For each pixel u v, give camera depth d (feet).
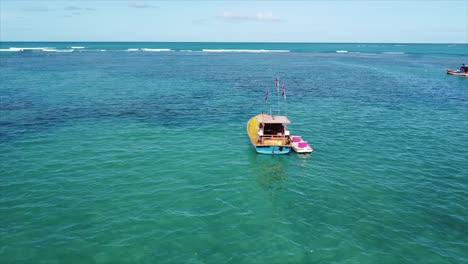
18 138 107.65
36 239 56.49
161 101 170.19
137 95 185.06
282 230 60.75
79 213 64.54
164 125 127.24
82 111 144.46
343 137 115.96
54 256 52.42
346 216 65.77
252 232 59.93
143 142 107.34
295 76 281.74
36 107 149.07
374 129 125.59
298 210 67.97
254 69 332.39
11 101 160.04
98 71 290.15
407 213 66.85
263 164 92.07
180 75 274.77
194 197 72.28
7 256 52.13
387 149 104.17
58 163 88.38
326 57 547.90
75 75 260.42
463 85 237.45
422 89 219.20
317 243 57.06
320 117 143.23
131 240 56.75
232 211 67.00
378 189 77.25
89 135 112.78
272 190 76.64
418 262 52.70
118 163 89.45
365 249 55.67
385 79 268.00
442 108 162.50
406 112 153.69
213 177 82.84
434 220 64.44
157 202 69.56
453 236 59.62
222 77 267.80
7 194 71.31
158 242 56.39
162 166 88.48
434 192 75.72
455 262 52.75
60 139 107.86
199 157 95.96
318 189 77.30
